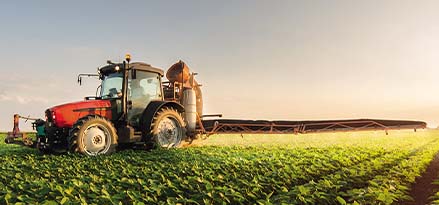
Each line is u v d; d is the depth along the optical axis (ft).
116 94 36.96
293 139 54.19
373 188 17.85
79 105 34.58
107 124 34.01
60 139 34.91
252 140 51.55
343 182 19.57
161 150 35.55
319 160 28.35
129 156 31.42
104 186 16.70
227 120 47.57
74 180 17.26
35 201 14.48
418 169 26.78
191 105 43.21
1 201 14.40
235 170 23.47
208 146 44.19
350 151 37.88
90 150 32.73
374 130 44.34
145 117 37.50
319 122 47.65
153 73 39.34
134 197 15.14
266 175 21.36
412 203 19.70
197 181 18.58
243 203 16.93
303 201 16.34
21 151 39.14
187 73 44.27
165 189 16.83
